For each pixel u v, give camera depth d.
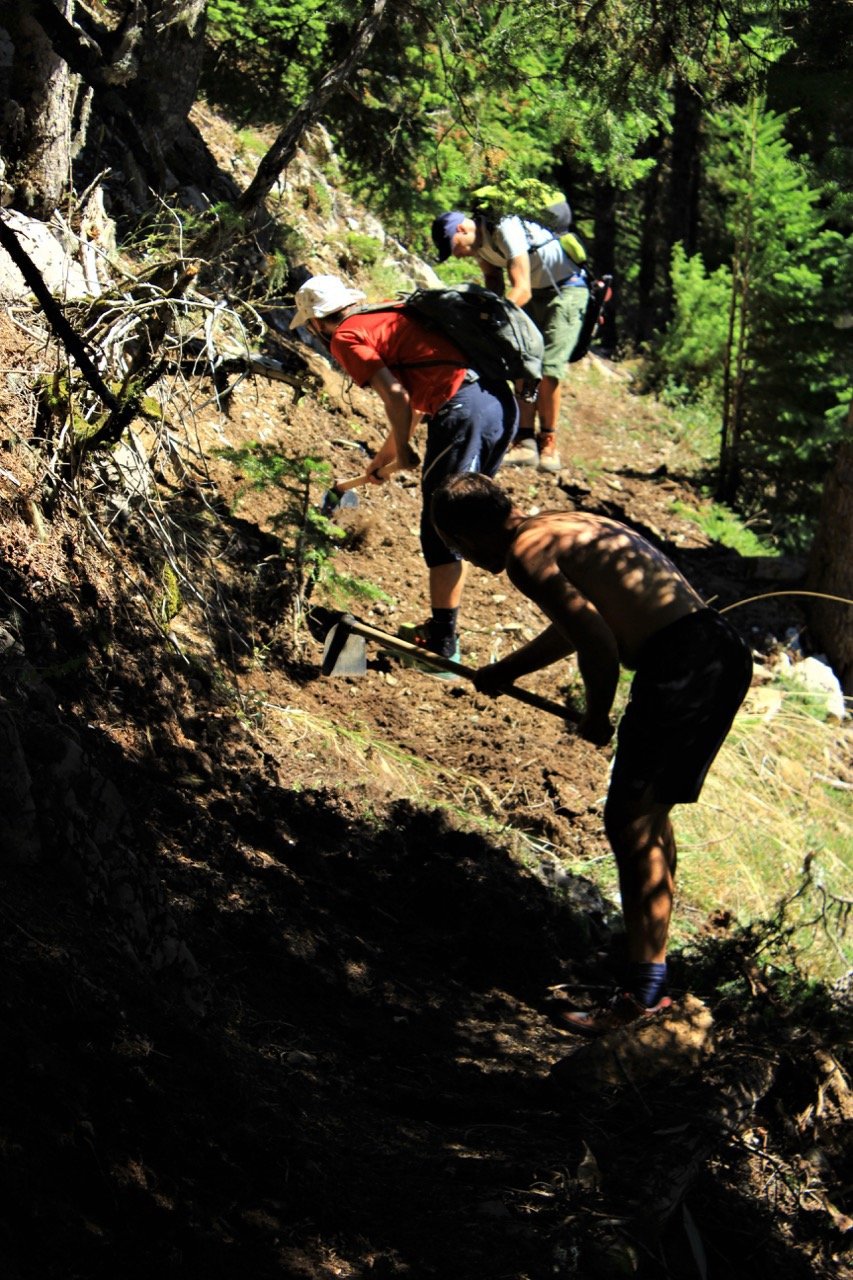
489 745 5.88
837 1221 3.40
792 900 5.30
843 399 10.75
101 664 4.43
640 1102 3.44
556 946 4.74
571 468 10.00
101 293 5.20
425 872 4.70
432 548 5.62
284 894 4.11
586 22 5.75
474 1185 2.92
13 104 5.57
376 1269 2.44
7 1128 2.19
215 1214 2.40
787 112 5.53
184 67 7.15
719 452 12.00
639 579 3.87
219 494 5.96
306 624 5.86
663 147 18.12
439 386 5.36
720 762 6.85
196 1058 2.80
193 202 7.76
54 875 3.08
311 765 5.07
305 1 6.88
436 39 6.13
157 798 4.10
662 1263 2.83
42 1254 2.05
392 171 7.44
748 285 10.85
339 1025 3.62
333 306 5.52
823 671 8.36
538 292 8.47
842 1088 3.86
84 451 4.71
